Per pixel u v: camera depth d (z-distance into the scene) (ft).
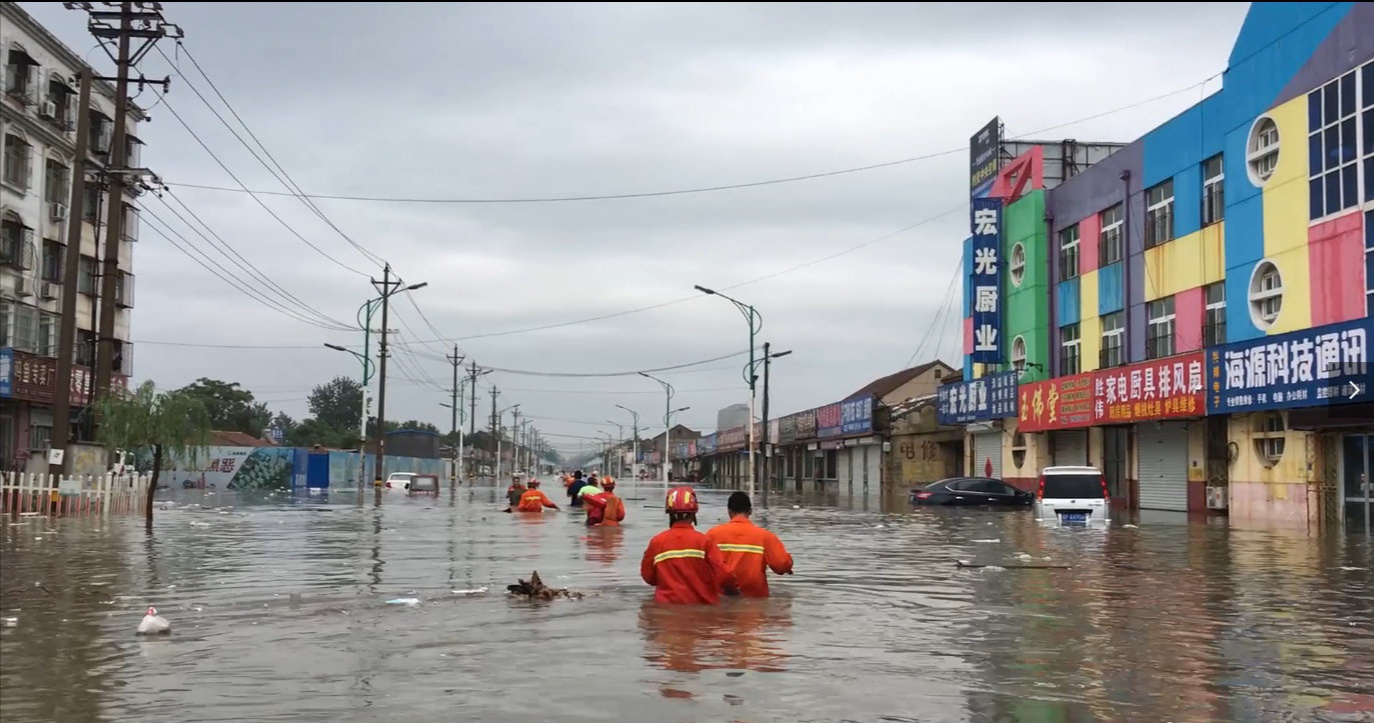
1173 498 105.40
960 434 157.07
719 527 35.06
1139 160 111.65
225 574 40.93
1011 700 20.16
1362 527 79.30
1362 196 78.95
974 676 22.27
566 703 19.49
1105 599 34.96
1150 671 23.02
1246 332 92.73
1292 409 83.35
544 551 52.34
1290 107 87.30
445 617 29.60
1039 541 63.26
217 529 68.39
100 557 47.80
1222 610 32.50
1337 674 22.88
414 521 79.97
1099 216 120.78
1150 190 110.42
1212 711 19.54
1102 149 150.82
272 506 106.01
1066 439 126.82
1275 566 47.32
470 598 33.78
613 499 74.90
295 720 18.25
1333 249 81.92
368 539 60.18
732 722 18.24
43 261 124.98
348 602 32.73
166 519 78.79
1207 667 23.52
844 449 203.10
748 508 35.86
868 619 29.84
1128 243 113.70
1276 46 89.25
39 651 24.53
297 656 23.86
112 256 88.58
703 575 32.83
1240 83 94.17
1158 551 55.72
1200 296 100.78
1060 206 129.70
